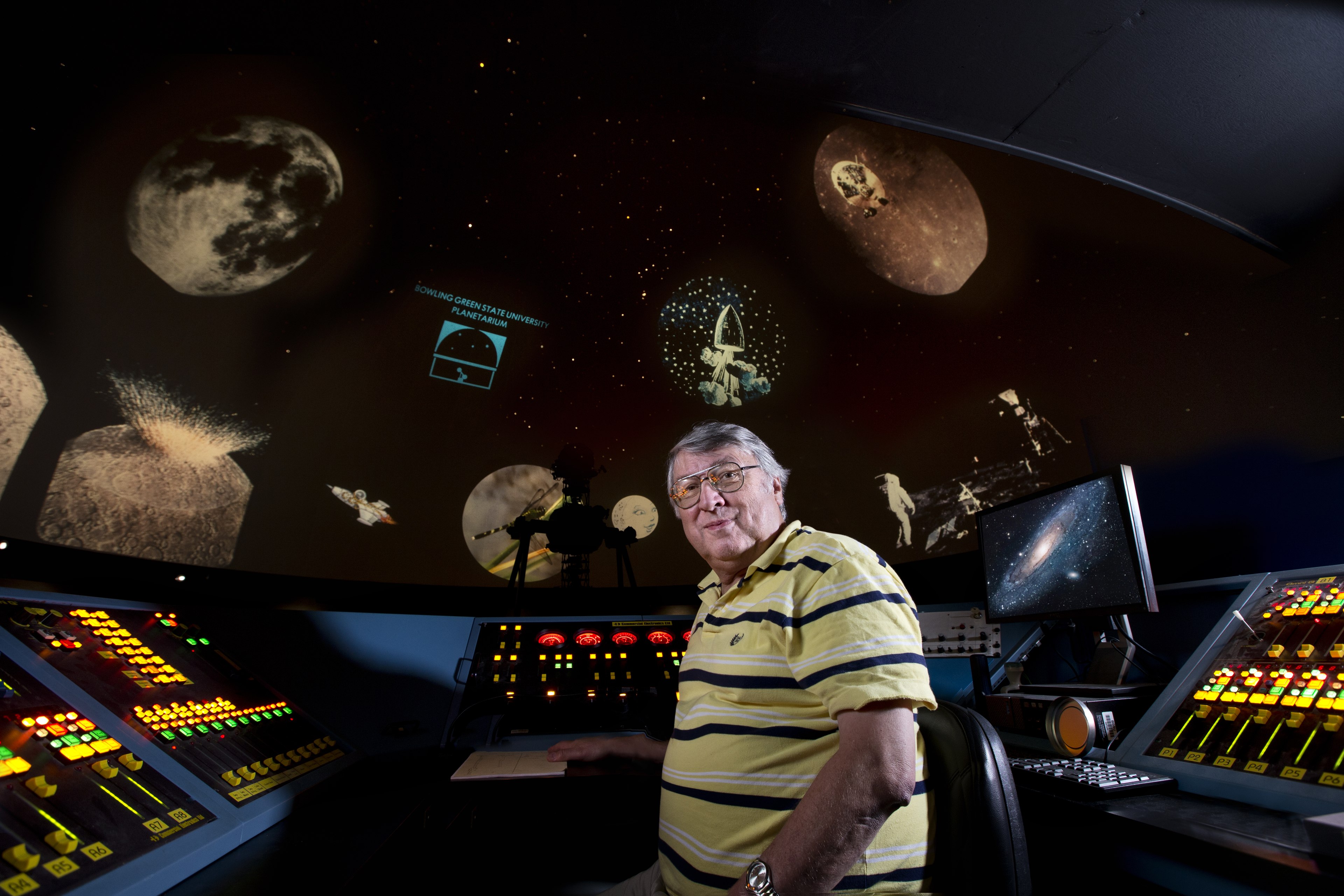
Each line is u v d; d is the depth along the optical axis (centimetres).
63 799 64
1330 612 90
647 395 270
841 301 273
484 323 252
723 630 80
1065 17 129
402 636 145
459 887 86
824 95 175
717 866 68
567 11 182
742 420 273
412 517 232
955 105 162
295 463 209
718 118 246
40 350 151
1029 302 229
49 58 145
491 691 141
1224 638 103
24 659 81
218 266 191
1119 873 80
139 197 171
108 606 109
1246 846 62
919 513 252
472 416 248
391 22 191
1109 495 121
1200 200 157
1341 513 141
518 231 254
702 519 90
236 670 120
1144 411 190
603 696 141
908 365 263
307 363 215
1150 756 92
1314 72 122
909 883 66
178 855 68
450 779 104
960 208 243
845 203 267
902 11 141
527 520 217
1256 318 161
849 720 63
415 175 231
